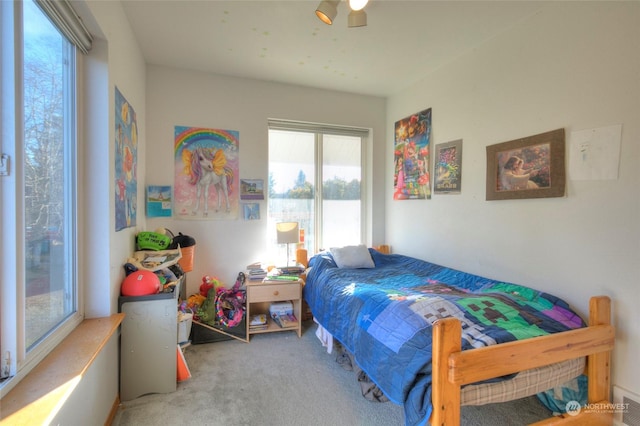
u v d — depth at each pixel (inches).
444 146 112.3
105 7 62.4
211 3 77.7
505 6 78.0
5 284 39.8
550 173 76.4
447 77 110.8
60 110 54.3
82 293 62.1
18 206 40.6
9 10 39.2
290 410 68.9
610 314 63.1
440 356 46.0
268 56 106.0
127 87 81.9
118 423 64.2
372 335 67.7
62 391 39.4
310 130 137.8
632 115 61.8
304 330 115.4
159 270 84.7
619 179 63.7
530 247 82.0
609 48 65.3
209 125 119.0
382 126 146.9
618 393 62.7
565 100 73.7
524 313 65.7
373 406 70.6
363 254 121.6
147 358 72.9
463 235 104.2
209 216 119.2
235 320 104.6
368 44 97.8
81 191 61.4
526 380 53.9
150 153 111.8
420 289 88.1
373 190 146.2
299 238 132.4
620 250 63.5
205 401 71.7
